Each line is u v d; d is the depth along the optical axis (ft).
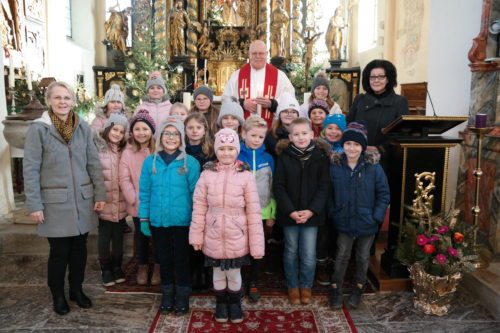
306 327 9.05
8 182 14.99
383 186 9.64
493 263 11.19
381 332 8.94
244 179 8.89
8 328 8.99
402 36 27.02
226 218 8.75
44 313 9.62
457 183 13.32
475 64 12.34
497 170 11.34
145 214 9.50
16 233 13.28
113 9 33.09
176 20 33.68
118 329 8.98
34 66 24.27
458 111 14.38
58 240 9.28
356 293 9.94
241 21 35.19
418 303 9.83
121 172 10.56
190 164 9.47
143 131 10.48
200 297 10.34
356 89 34.86
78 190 9.26
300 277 10.16
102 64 36.24
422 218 10.36
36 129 8.85
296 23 34.83
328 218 10.72
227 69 34.58
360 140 9.40
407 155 10.45
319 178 9.66
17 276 11.65
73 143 9.21
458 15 14.11
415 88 24.93
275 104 12.64
